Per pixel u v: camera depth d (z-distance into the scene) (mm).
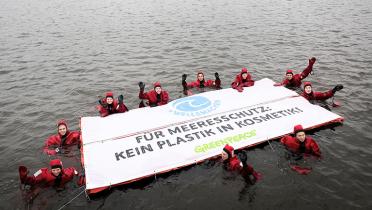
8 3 61094
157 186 9523
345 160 10273
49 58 24953
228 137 11453
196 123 12344
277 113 12820
